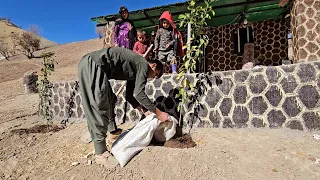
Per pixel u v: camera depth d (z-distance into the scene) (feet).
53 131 17.16
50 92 21.66
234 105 13.66
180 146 11.47
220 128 13.80
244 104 13.46
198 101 14.43
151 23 31.40
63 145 13.91
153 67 11.26
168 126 11.78
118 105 16.93
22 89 40.42
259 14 31.65
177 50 18.49
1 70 69.26
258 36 36.50
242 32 38.01
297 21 20.83
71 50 100.58
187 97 13.92
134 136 10.58
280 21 35.19
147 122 11.17
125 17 20.30
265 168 9.23
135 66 10.50
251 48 36.22
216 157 9.97
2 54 119.44
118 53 10.31
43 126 18.62
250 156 10.11
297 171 8.94
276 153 10.24
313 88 12.21
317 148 10.46
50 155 12.83
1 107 28.55
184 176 9.11
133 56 10.34
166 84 15.34
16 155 13.47
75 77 46.52
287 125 12.59
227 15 30.40
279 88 12.79
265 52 36.06
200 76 14.46
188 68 14.19
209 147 11.12
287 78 12.66
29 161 12.53
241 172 9.05
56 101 21.21
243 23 35.32
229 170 9.18
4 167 12.13
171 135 11.94
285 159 9.75
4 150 14.16
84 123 18.06
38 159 12.61
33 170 11.50
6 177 11.19
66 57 86.33
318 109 12.09
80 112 19.25
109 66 10.32
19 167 12.03
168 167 9.53
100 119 10.21
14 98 33.96
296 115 12.44
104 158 10.25
